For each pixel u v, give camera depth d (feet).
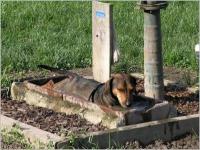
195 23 67.72
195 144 40.06
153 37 44.52
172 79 52.90
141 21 68.13
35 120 42.52
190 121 41.22
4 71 52.70
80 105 42.73
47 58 56.54
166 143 40.16
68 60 56.95
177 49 59.00
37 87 45.55
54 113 43.68
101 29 47.62
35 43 61.00
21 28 66.64
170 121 40.55
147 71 44.98
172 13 70.85
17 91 46.91
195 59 56.13
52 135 38.75
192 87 49.57
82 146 38.11
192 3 75.25
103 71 47.91
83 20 68.69
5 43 60.95
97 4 47.65
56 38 62.54
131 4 74.38
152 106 41.50
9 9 71.41
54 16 70.28
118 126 40.16
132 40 62.18
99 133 38.63
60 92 44.32
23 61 55.72
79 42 61.21
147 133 39.83
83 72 55.21
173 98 47.06
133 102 42.39
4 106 45.52
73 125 41.39
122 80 41.70
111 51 47.32
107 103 42.22
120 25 66.80
